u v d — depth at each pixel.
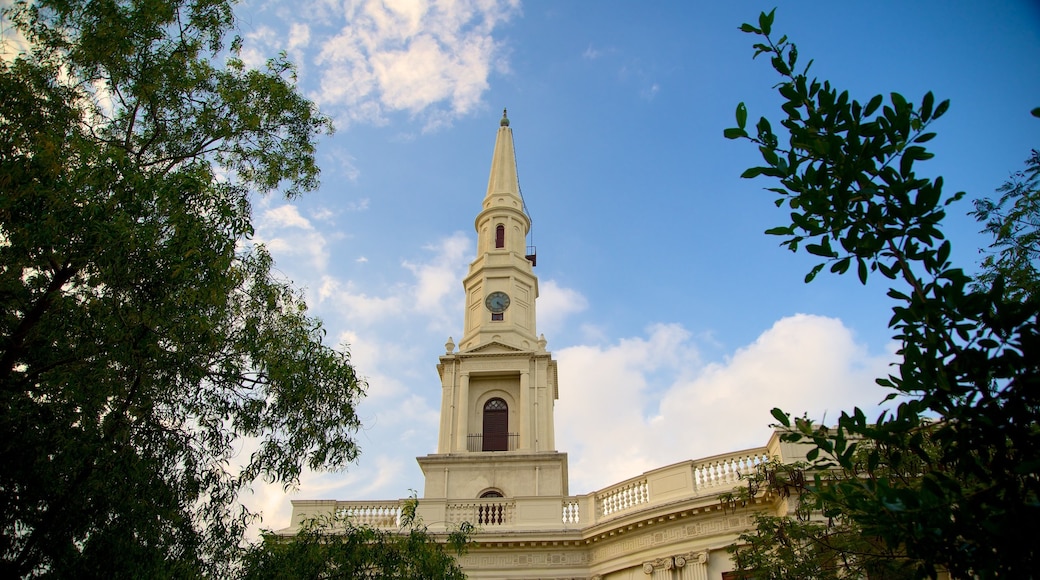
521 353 43.44
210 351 13.57
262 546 14.83
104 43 14.83
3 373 12.20
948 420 8.32
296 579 14.38
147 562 12.50
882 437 8.42
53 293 12.53
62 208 11.90
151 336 12.45
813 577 16.30
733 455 28.31
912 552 8.05
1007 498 7.34
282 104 17.31
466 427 41.62
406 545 17.41
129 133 15.63
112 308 12.34
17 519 11.96
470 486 38.59
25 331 12.48
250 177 17.22
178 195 13.09
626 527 28.88
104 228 11.93
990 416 7.39
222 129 16.42
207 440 14.05
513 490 38.25
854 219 8.41
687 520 27.58
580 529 30.39
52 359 12.63
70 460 11.67
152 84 15.36
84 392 12.16
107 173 12.53
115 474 11.98
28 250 12.06
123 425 12.48
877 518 7.93
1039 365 7.20
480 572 30.20
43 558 12.06
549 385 44.12
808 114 8.76
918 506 7.28
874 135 8.20
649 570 27.62
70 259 12.30
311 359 15.35
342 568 15.55
